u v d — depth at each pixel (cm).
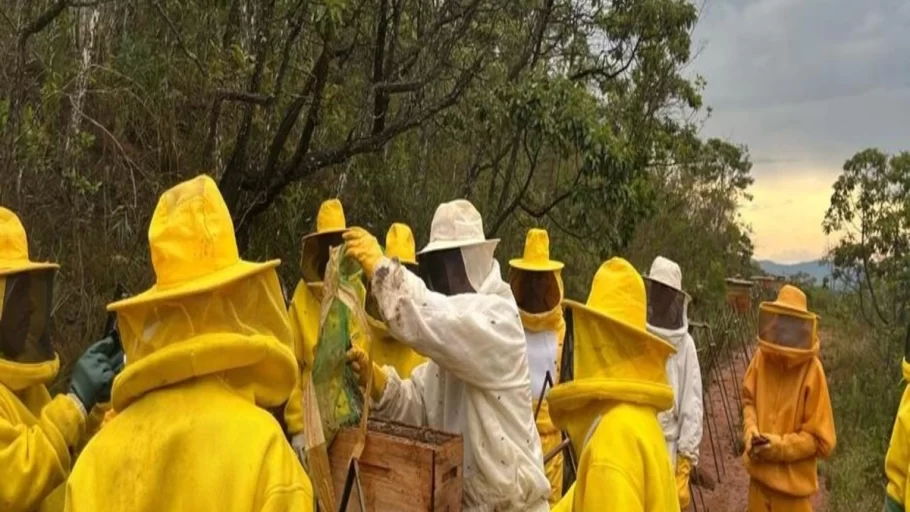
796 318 645
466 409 348
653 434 307
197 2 739
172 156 756
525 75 1095
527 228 1362
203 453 225
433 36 948
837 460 1073
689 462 627
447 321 321
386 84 857
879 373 1506
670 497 301
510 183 1337
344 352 322
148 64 712
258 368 241
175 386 236
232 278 228
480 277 389
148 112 751
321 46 860
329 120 880
